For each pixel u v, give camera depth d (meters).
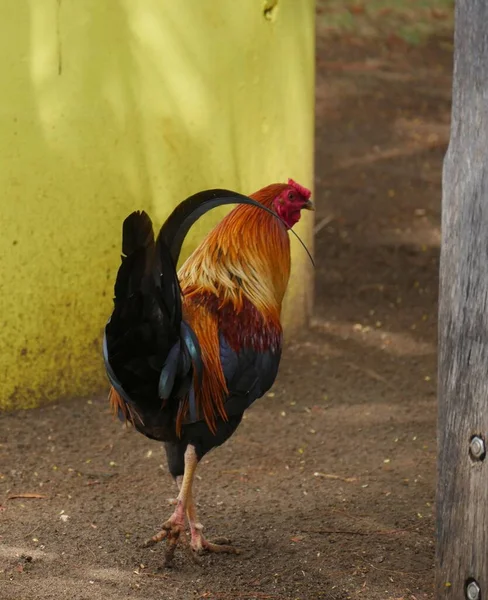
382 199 12.37
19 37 6.73
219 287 5.42
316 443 7.14
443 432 4.47
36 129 6.94
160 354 4.82
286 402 7.84
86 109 7.16
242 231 5.56
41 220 7.11
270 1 8.05
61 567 5.23
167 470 6.66
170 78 7.56
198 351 5.02
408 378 8.35
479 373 4.26
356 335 9.12
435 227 11.56
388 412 7.71
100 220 7.43
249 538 5.65
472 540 4.39
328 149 14.19
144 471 6.63
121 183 7.47
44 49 6.87
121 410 5.34
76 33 7.00
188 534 5.68
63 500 6.11
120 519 5.85
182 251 7.89
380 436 7.29
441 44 19.36
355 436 7.28
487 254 4.16
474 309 4.25
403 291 10.06
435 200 12.37
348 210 12.00
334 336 9.09
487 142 4.11
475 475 4.34
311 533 5.73
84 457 6.80
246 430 7.33
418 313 9.60
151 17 7.36
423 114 15.80
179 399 5.04
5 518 5.81
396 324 9.37
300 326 9.04
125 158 7.45
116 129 7.35
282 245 5.72
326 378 8.29
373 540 5.65
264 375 5.40
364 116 15.64
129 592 5.00
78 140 7.17
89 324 7.59
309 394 8.00
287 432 7.31
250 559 5.41
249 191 8.27
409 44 19.22
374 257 10.76
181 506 5.14
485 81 4.08
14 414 7.34
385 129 15.09
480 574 4.37
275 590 5.08
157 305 4.79
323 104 16.14
